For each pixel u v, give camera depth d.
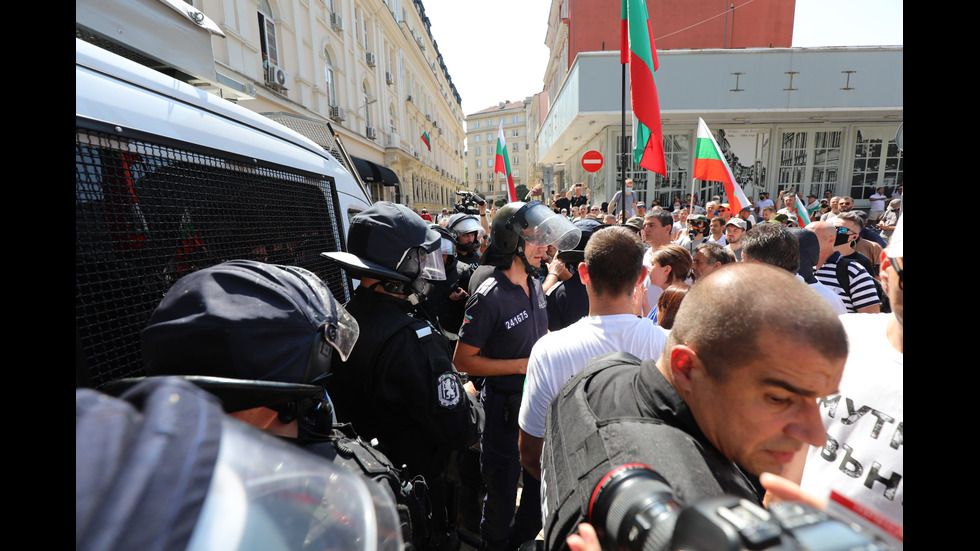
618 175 11.49
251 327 0.75
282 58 10.35
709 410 0.70
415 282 1.50
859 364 1.03
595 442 0.71
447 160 42.06
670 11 11.88
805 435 0.64
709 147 4.91
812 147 11.18
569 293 2.62
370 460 0.95
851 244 3.29
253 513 0.38
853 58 9.82
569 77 11.13
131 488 0.30
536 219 1.94
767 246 2.24
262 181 1.56
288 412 0.81
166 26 1.37
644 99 3.90
